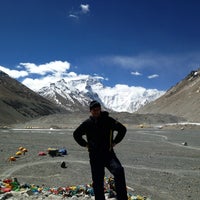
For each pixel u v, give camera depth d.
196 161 32.22
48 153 33.19
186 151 40.94
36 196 11.45
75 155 33.78
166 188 19.69
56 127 103.75
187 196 17.94
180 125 103.69
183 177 23.42
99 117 7.97
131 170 25.69
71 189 13.26
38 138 54.81
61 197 11.59
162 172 25.17
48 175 22.78
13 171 23.75
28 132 71.81
